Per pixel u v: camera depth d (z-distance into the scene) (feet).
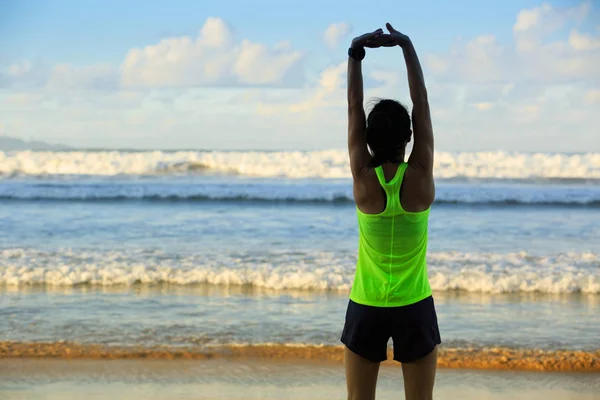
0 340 22.25
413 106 9.87
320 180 92.79
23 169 95.50
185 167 100.17
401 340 9.94
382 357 10.11
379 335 9.98
